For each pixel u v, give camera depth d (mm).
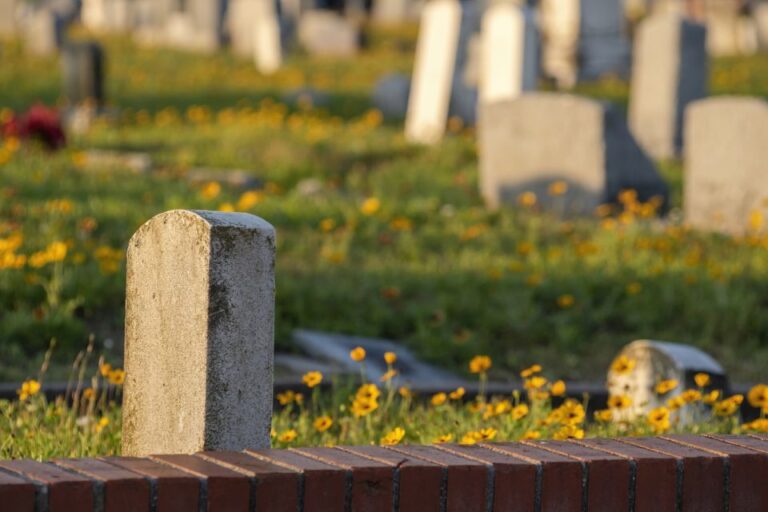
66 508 3391
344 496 3699
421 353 8703
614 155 13914
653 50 19719
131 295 4375
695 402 6621
